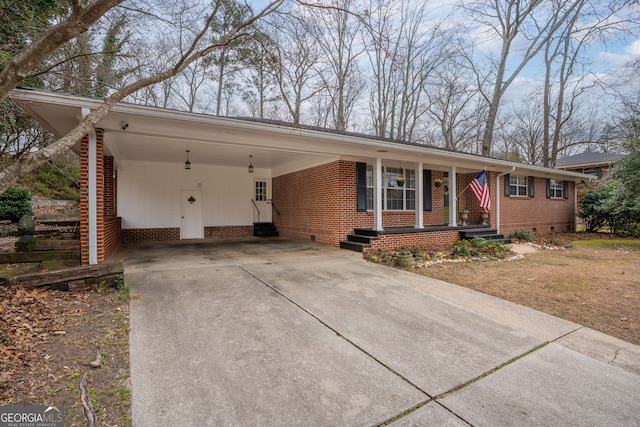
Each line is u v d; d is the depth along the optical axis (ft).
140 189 37.19
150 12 18.03
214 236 41.39
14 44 17.92
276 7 16.70
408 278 20.36
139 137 23.97
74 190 47.37
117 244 31.09
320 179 34.60
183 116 19.88
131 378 8.49
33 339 10.10
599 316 14.40
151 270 20.16
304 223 37.50
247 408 7.50
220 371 9.02
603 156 78.43
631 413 7.73
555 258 29.55
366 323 12.89
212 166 41.32
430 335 11.97
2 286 13.65
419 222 34.27
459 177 45.37
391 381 8.84
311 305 14.69
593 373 9.59
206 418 7.11
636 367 10.02
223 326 12.02
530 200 48.70
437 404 7.91
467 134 76.84
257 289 16.75
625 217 46.98
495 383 8.91
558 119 69.41
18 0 17.88
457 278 20.86
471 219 44.19
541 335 12.28
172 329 11.56
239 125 21.72
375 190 31.24
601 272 23.31
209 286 16.94
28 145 31.27
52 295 13.96
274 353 10.16
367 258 26.16
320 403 7.79
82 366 8.90
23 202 33.78
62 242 20.17
